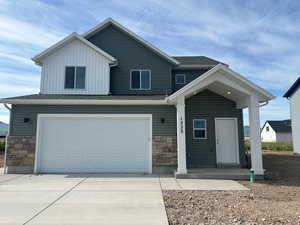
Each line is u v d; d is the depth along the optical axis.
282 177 9.53
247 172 9.62
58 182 8.19
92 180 8.59
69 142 10.46
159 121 10.55
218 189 7.29
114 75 13.60
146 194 6.51
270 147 29.80
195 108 12.11
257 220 4.53
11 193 6.59
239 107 11.47
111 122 10.61
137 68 13.73
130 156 10.41
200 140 11.89
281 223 4.38
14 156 10.20
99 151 10.44
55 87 12.62
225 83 9.58
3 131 56.66
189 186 7.68
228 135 11.97
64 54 12.88
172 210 5.16
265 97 9.58
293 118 22.25
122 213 4.88
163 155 10.32
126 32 13.91
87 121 10.59
